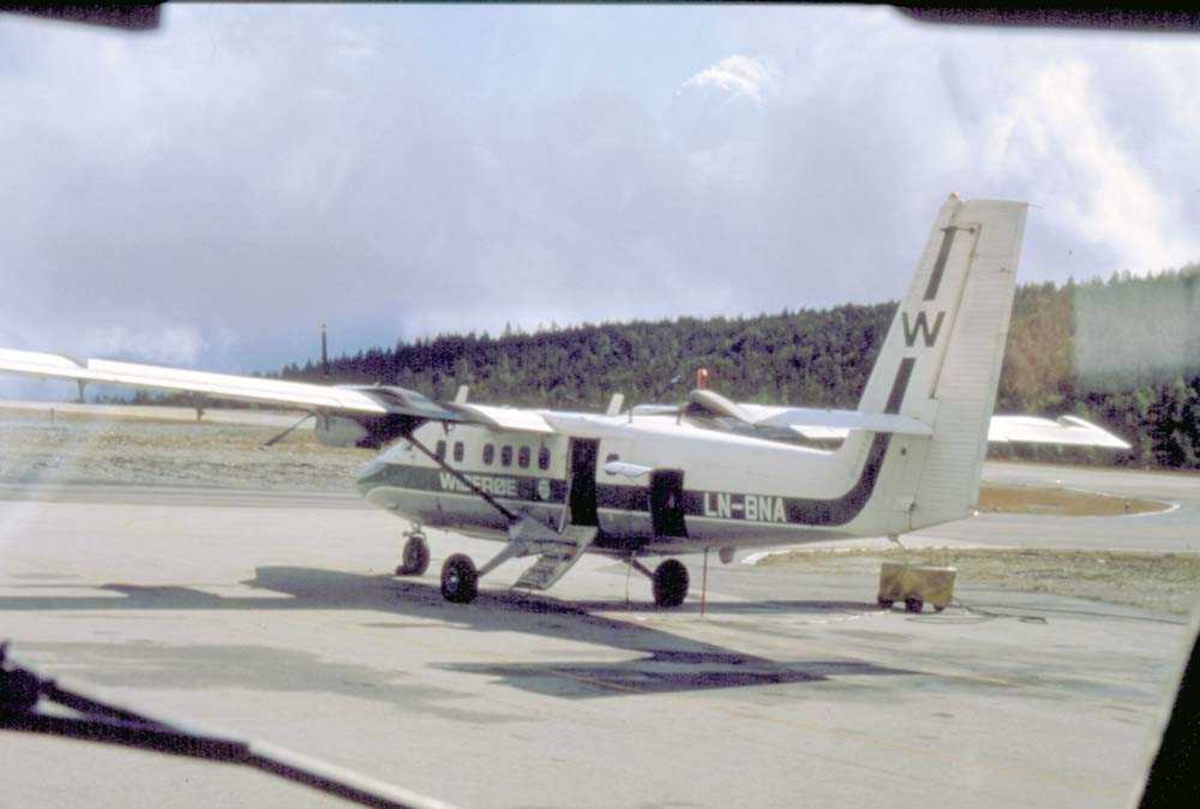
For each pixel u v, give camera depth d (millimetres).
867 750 13141
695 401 25312
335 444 25875
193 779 10375
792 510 22656
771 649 20469
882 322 95062
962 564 40312
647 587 30125
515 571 32594
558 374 95250
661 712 14602
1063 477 100312
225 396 23422
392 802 8234
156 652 16969
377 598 24969
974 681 18141
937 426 21547
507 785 10914
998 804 11188
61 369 21953
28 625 18938
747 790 11250
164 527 39250
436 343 94312
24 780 10195
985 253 21422
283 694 14516
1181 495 85812
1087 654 21578
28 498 49000
